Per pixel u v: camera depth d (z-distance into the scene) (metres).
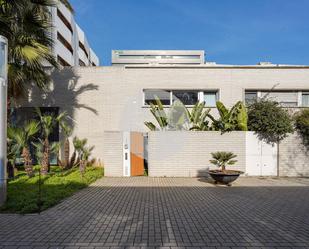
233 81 15.40
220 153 10.92
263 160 12.98
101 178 12.20
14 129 11.03
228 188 10.03
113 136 12.88
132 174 12.80
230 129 12.92
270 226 5.80
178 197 8.47
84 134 15.39
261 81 15.42
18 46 10.47
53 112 15.58
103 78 15.49
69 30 38.31
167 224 5.89
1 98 7.39
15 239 5.05
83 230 5.50
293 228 5.68
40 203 7.15
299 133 13.13
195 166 12.70
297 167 13.03
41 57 11.22
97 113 15.41
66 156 14.16
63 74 15.48
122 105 15.40
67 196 8.45
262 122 12.66
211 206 7.40
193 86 15.37
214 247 4.71
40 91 15.39
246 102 15.57
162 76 15.41
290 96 15.69
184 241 4.96
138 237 5.14
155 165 12.72
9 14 10.64
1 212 6.73
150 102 15.08
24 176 11.53
